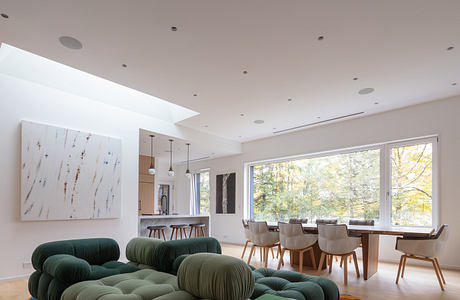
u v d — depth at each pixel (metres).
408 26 3.05
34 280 2.95
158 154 9.23
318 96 5.13
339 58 3.76
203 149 8.28
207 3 2.70
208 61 3.83
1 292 3.67
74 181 5.00
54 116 4.89
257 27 3.08
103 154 5.44
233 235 8.88
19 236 4.35
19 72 4.56
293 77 4.33
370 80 4.45
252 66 3.98
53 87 4.93
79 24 3.01
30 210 4.44
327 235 4.31
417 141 5.71
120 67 3.99
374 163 6.32
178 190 11.23
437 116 5.40
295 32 3.17
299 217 7.57
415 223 5.61
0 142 4.28
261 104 5.54
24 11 2.79
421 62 3.86
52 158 4.77
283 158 8.06
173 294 1.99
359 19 2.93
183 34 3.21
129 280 2.54
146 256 3.15
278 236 5.18
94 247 3.28
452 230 5.09
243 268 1.93
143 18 2.92
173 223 7.05
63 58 3.73
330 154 7.11
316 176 7.34
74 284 2.47
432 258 4.02
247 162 8.79
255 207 8.66
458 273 4.71
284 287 2.49
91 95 5.41
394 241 5.79
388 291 3.76
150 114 6.38
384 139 6.04
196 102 5.42
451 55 3.67
